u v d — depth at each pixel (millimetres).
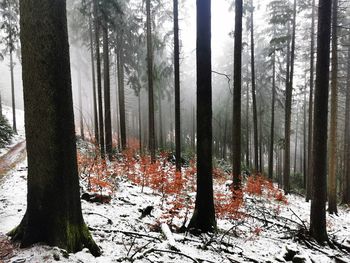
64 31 5387
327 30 9234
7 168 15258
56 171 5211
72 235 5273
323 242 9289
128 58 23594
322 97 9406
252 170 26500
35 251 4770
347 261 8039
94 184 10617
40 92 5156
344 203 21297
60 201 5207
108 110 20125
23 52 5230
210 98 7898
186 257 6008
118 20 20719
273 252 7652
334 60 15461
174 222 8773
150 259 5535
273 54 24078
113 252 5676
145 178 12820
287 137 20344
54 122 5219
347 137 21406
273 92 24219
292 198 19203
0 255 4734
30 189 5242
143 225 8055
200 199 7883
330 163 15664
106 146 19453
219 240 7480
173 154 23719
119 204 9656
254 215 11258
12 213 7258
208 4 7793
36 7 5109
